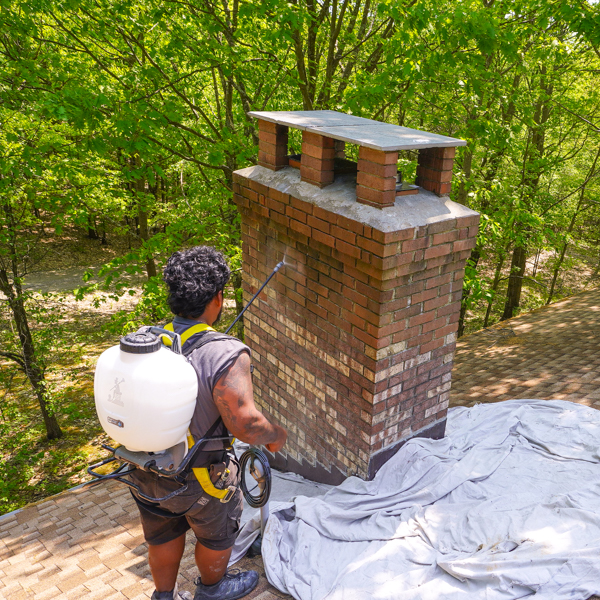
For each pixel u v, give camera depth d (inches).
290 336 151.2
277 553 114.5
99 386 70.2
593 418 154.6
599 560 91.7
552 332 279.4
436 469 131.0
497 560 95.7
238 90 337.1
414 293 122.4
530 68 349.7
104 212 415.2
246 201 151.8
